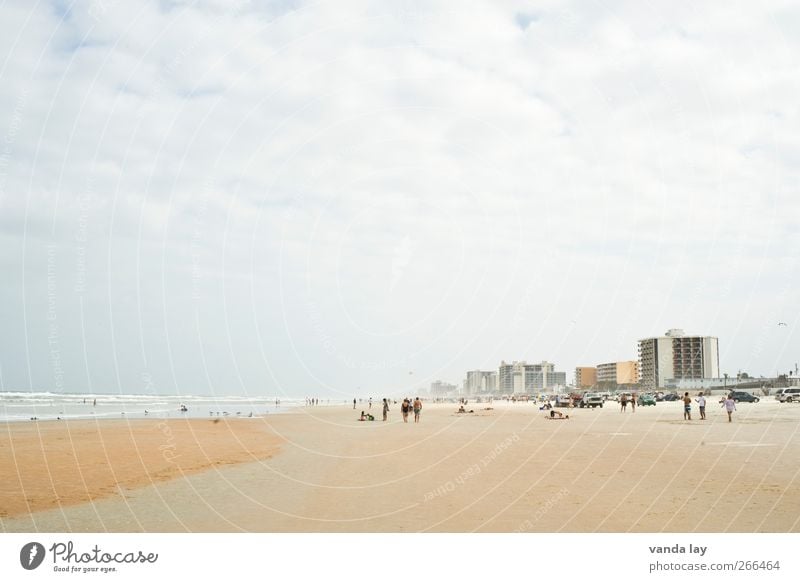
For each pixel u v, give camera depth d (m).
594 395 83.75
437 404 146.50
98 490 15.84
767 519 11.81
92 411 75.38
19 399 121.62
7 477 18.19
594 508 12.87
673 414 57.34
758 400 86.75
